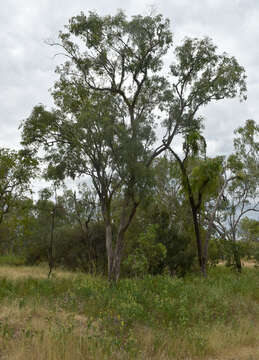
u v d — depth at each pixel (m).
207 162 20.34
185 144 19.31
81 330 7.54
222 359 6.69
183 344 7.17
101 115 17.70
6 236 28.98
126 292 11.22
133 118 19.34
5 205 23.45
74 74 19.69
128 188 17.19
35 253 33.09
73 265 28.45
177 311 9.33
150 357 6.36
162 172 26.95
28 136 18.33
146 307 9.97
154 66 19.22
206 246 20.14
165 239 21.86
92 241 27.61
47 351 5.87
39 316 8.52
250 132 27.78
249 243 27.91
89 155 17.89
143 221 24.86
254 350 7.29
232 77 18.80
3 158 22.25
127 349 6.48
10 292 11.21
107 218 18.55
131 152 16.16
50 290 12.05
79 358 5.91
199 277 18.42
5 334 6.66
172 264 21.30
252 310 10.63
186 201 28.08
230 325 8.80
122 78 19.83
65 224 32.12
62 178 18.77
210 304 10.56
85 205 26.16
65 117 19.23
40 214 27.64
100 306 9.93
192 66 19.39
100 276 22.06
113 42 18.91
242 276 17.84
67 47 19.08
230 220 27.20
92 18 18.31
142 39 18.23
